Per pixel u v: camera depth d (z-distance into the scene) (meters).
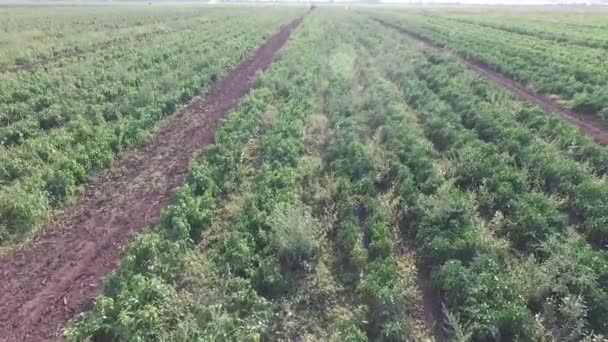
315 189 14.34
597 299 9.27
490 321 8.84
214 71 28.23
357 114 20.78
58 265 11.09
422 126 19.52
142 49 35.66
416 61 31.44
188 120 21.14
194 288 10.13
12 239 11.86
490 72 29.69
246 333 8.70
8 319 9.44
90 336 8.62
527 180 14.37
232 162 15.72
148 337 8.63
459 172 14.98
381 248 11.22
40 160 15.33
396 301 9.54
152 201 14.06
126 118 19.77
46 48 34.16
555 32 48.41
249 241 11.39
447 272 10.09
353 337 8.65
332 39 44.34
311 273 10.89
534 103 22.44
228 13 84.06
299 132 18.45
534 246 11.20
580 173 14.09
